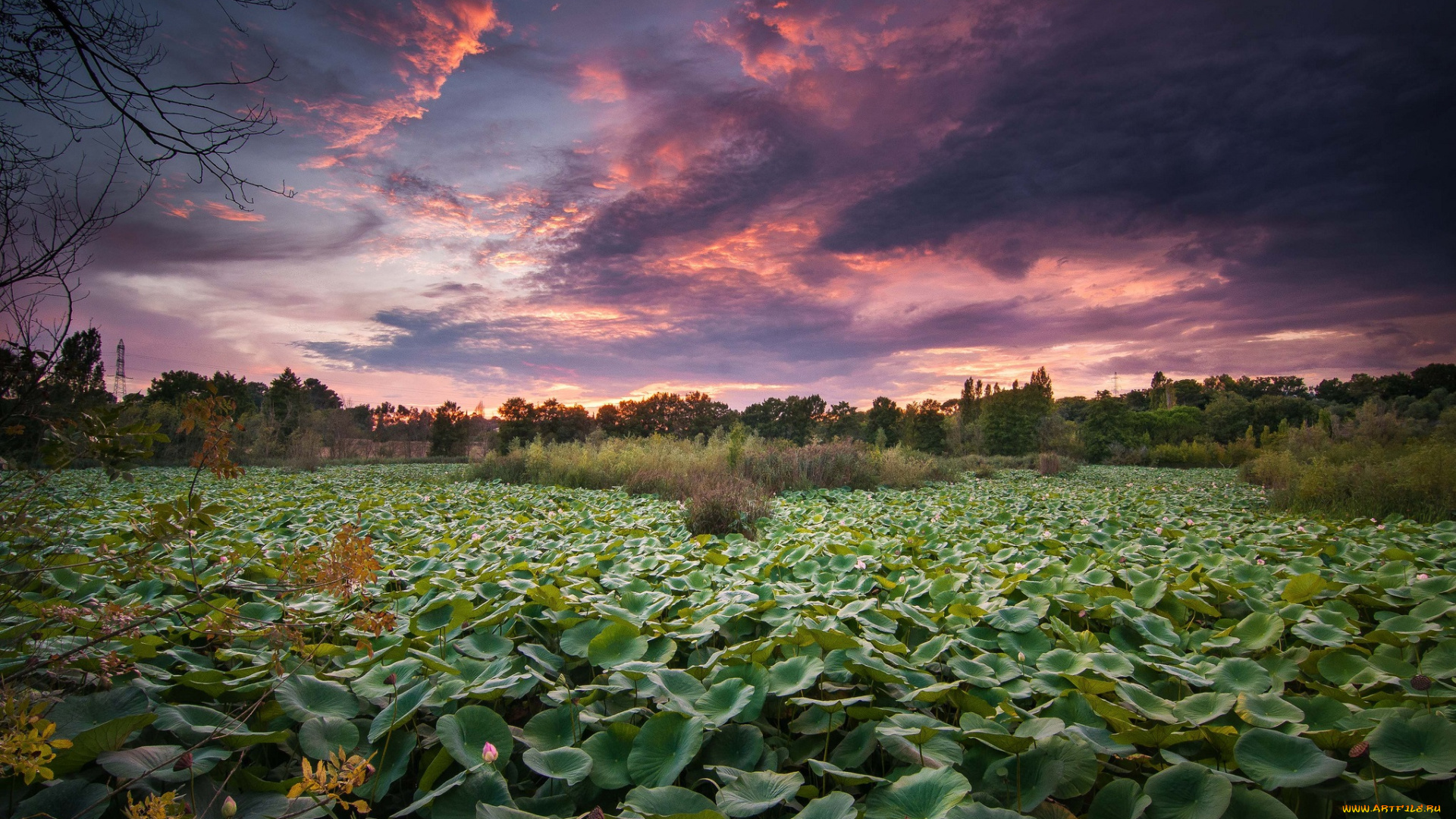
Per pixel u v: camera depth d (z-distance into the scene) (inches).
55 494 150.9
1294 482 518.0
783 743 100.0
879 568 211.8
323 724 89.4
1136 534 299.6
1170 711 97.3
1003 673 113.0
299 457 939.3
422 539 271.9
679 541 265.6
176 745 79.8
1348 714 96.6
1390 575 179.6
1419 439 732.7
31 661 82.7
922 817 70.1
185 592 151.7
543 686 117.0
